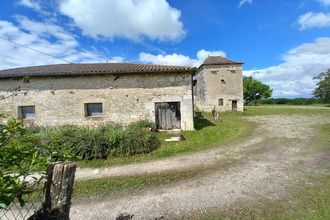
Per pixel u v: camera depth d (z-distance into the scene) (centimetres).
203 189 282
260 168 364
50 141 439
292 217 206
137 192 279
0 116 153
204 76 1681
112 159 441
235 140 615
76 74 685
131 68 742
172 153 480
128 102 712
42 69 765
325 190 264
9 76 644
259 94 3155
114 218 216
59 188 135
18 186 125
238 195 261
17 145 146
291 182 296
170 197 261
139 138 499
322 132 694
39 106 696
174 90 719
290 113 1466
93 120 708
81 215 222
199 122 1005
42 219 137
